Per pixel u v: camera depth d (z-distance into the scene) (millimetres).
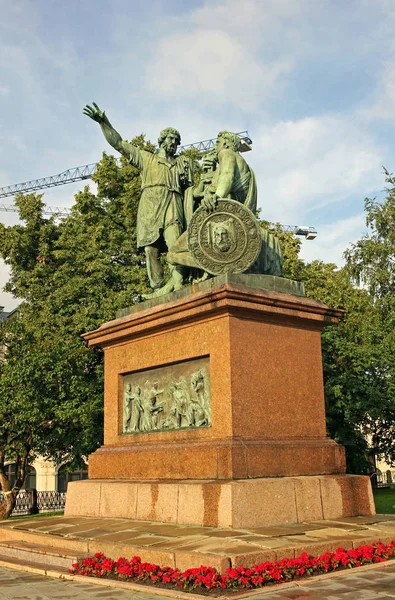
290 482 8070
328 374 21594
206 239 9477
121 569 6273
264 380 8820
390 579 5730
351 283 25547
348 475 8914
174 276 10438
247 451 8133
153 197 11047
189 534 7125
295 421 9039
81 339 20953
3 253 25141
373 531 7445
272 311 8961
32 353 18141
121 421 10484
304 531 7230
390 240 24781
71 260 23406
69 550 7418
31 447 19938
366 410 21250
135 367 10219
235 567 5789
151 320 9758
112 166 24984
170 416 9461
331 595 5211
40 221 25703
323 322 9648
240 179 10031
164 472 8961
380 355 22062
